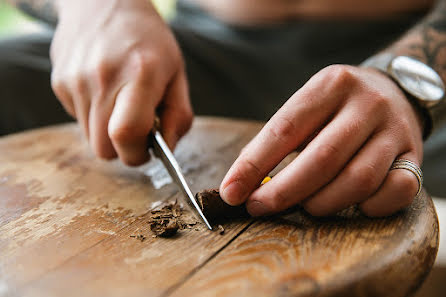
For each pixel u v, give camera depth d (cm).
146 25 47
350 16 76
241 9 82
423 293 66
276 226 35
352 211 36
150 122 42
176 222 36
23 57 71
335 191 34
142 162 44
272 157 35
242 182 35
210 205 36
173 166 39
